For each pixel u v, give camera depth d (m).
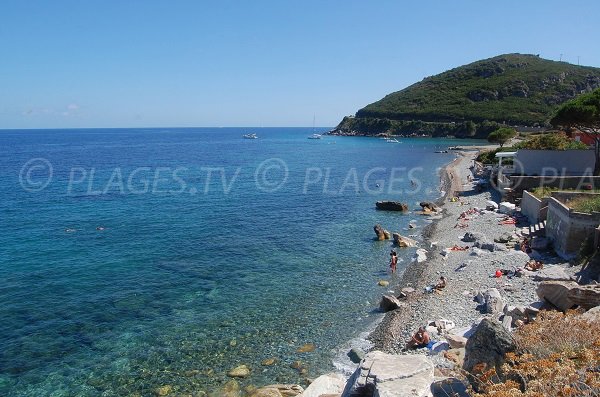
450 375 11.03
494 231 34.03
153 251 32.72
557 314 11.55
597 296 16.09
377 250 33.19
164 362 17.77
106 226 40.53
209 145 187.38
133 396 15.61
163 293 24.78
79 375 16.86
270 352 18.47
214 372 17.02
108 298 24.00
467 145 146.62
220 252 32.62
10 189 62.09
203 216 45.12
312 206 50.91
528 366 7.99
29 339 19.47
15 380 16.48
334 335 19.88
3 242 34.78
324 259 31.08
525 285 21.83
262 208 49.53
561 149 45.84
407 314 21.25
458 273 26.00
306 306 23.08
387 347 18.31
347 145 170.12
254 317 21.80
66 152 141.75
